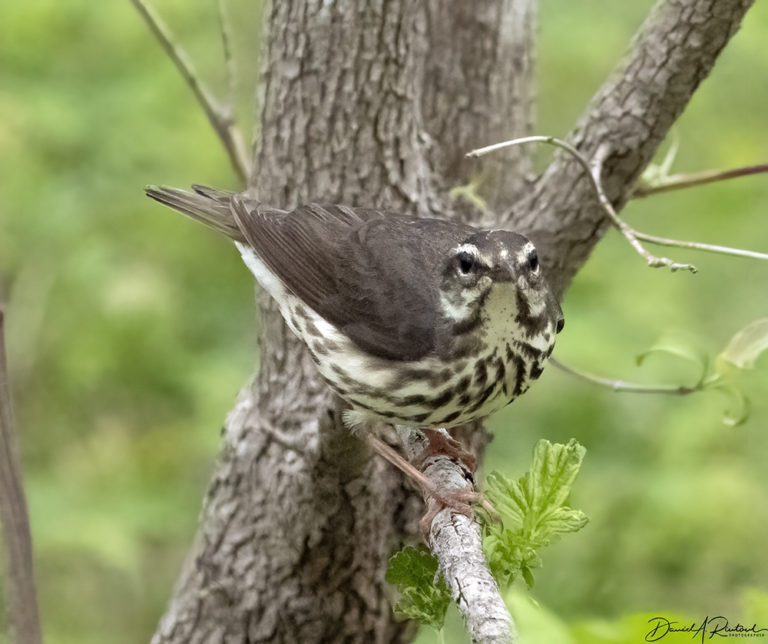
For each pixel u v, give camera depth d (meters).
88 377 15.27
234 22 16.05
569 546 12.79
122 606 14.52
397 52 9.35
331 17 9.21
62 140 15.50
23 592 6.47
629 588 12.66
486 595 6.25
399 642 9.82
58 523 13.95
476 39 10.84
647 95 9.09
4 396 6.57
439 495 8.09
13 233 15.52
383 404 8.68
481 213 10.42
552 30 16.53
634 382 14.30
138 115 15.54
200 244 15.96
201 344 15.79
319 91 9.35
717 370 9.48
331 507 9.15
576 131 9.42
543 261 9.52
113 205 15.67
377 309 8.69
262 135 9.70
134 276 15.42
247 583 9.57
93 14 15.73
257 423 9.55
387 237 8.98
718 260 15.97
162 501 14.70
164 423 15.80
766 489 13.40
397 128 9.55
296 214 9.35
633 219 16.27
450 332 8.49
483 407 8.76
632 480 13.33
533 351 8.68
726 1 8.69
